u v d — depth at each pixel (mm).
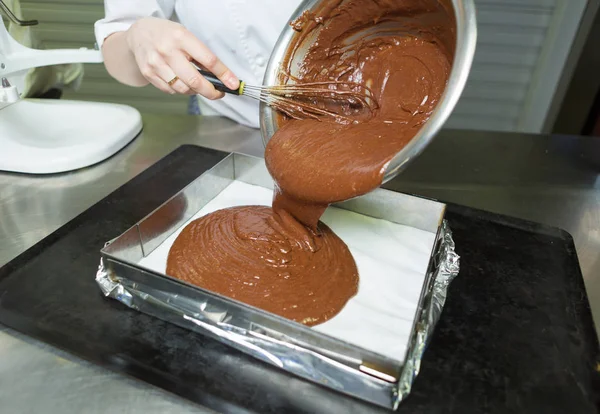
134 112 1205
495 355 634
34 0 1892
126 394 578
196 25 1155
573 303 725
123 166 1064
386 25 708
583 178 1093
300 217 791
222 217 860
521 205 989
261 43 1152
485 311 705
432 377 600
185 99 2152
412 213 874
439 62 667
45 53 1087
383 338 650
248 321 604
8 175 1011
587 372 615
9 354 621
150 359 611
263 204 924
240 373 597
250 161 959
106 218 877
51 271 751
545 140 1255
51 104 1166
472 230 876
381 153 638
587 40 1612
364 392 553
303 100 775
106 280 681
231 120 1289
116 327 655
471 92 1976
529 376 606
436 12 625
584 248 871
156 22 828
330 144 690
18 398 566
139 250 771
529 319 693
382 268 788
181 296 638
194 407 566
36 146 1089
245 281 718
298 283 720
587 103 1735
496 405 568
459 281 760
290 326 572
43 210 914
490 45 1849
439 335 662
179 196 839
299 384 585
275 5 1074
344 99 757
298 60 761
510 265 796
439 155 1176
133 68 1034
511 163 1147
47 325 654
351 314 692
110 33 1055
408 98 694
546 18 1756
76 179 1010
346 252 806
